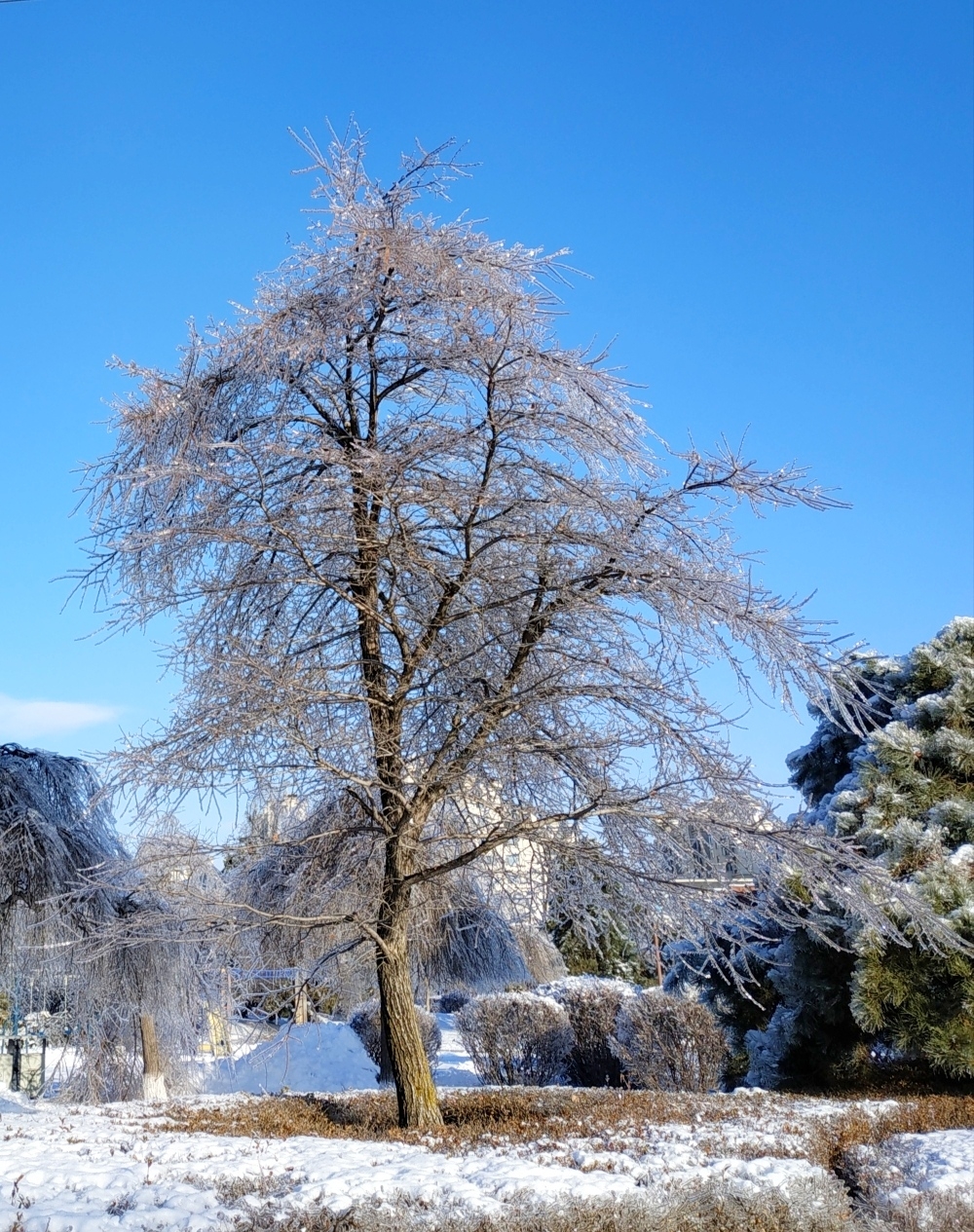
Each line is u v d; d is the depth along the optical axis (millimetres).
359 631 9703
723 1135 7969
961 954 11281
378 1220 5328
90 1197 5980
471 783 9359
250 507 9016
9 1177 6512
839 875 8422
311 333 8602
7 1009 16844
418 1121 8984
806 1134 8141
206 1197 5965
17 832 12531
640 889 8617
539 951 12062
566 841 8781
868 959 11703
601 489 8766
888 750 13625
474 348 8555
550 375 8609
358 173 9547
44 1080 16859
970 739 13438
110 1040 13805
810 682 8414
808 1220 5742
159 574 9195
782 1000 14516
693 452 8492
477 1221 5277
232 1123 9492
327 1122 9898
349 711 9578
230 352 8930
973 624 14820
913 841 12719
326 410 9539
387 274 8875
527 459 9047
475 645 9398
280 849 9984
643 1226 5348
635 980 26859
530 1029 14984
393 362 9383
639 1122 8742
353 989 13289
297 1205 5801
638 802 8469
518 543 8844
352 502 8648
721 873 8688
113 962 13039
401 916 9320
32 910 12617
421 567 8891
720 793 8250
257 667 8242
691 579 8195
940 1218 5816
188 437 8812
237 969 10555
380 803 9633
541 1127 8578
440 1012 27750
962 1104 9758
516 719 9156
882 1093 11883
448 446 8727
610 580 8656
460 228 9062
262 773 8797
